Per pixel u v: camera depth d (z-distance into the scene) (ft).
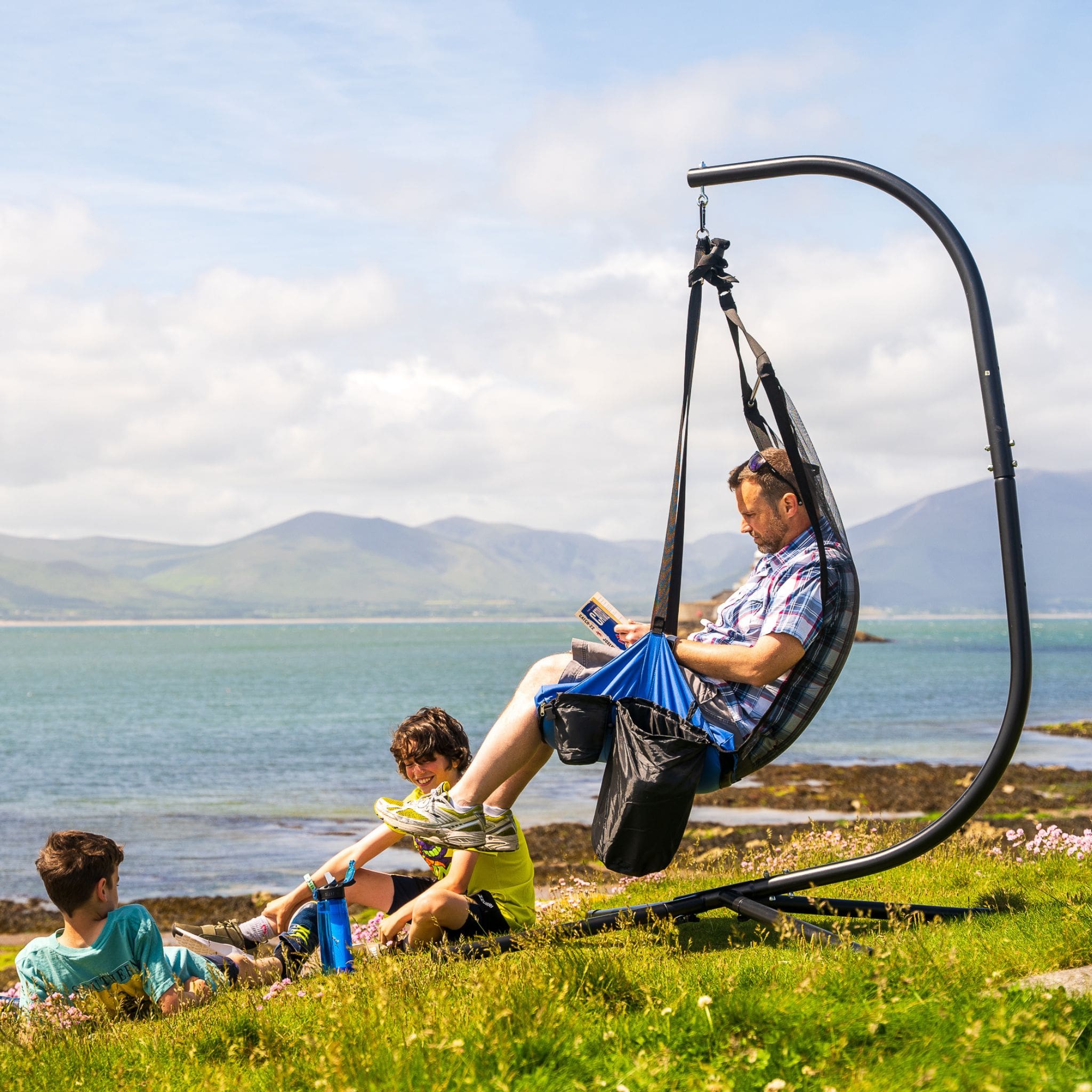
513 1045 11.35
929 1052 10.47
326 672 331.77
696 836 68.13
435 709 19.53
